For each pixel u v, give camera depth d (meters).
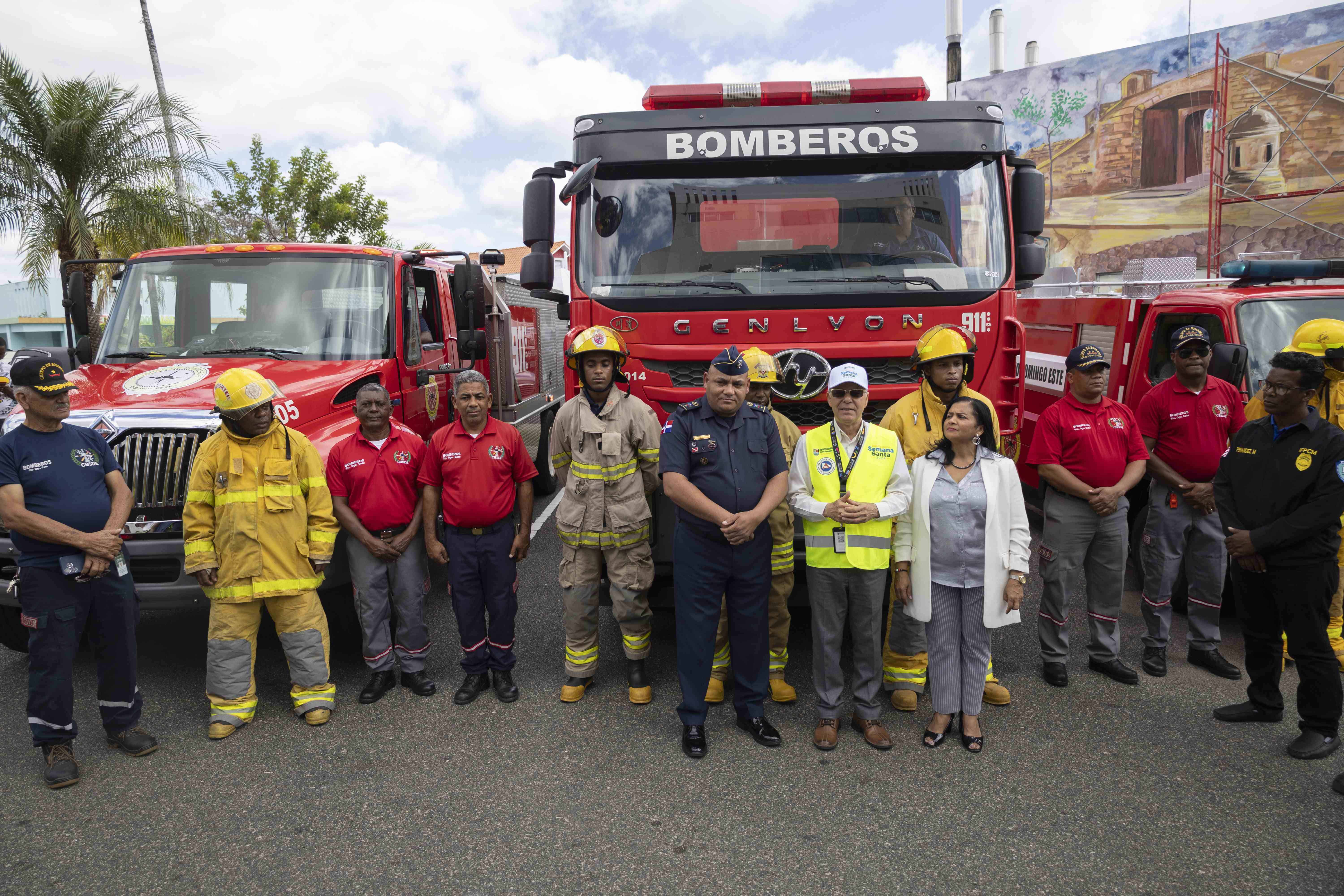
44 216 15.21
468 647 4.83
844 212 5.09
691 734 4.15
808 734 4.36
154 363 5.73
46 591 3.90
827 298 4.87
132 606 4.22
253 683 4.61
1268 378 4.00
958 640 4.14
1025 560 4.07
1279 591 4.02
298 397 5.20
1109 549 4.82
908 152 5.05
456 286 6.11
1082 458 4.68
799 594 5.08
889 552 4.15
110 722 4.22
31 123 15.20
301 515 4.52
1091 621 4.99
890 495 4.11
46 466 3.89
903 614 4.53
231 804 3.76
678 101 5.19
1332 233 15.97
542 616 6.24
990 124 5.09
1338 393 4.84
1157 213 18.16
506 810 3.67
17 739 4.39
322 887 3.17
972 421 4.05
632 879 3.18
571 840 3.44
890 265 5.05
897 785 3.82
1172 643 5.51
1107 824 3.47
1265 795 3.67
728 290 4.99
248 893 3.15
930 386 4.57
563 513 4.69
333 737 4.40
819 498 4.12
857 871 3.20
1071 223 19.52
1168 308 6.41
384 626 4.91
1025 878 3.14
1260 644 4.27
